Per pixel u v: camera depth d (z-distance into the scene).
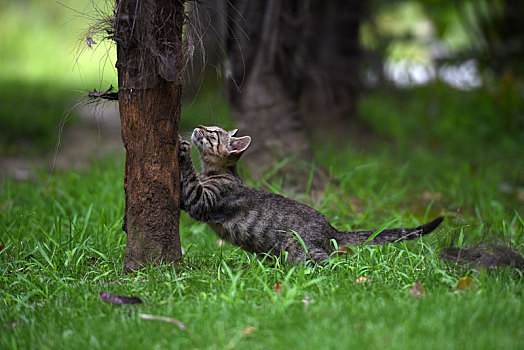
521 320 4.71
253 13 10.64
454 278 5.92
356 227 8.83
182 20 6.14
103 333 4.73
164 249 6.36
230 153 7.39
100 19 6.04
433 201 9.77
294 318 4.84
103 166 12.47
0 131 15.98
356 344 4.30
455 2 18.42
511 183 11.48
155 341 4.60
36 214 8.60
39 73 27.36
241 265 6.39
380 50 19.17
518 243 7.04
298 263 6.88
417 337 4.42
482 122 16.11
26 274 6.30
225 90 11.09
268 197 7.28
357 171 11.41
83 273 6.51
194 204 6.83
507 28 17.58
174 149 6.31
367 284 5.77
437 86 18.28
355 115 16.02
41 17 33.09
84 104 6.55
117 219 8.40
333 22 15.33
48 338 4.72
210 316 4.93
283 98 10.84
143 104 6.05
